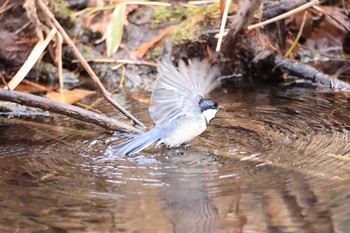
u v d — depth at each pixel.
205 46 12.16
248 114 9.57
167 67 7.62
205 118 8.27
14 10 12.20
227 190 6.66
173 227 5.77
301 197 6.43
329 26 13.45
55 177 7.15
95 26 12.50
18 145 8.34
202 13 12.48
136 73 11.91
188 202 6.31
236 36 11.71
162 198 6.49
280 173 7.14
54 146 8.28
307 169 7.25
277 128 8.87
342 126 8.91
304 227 5.73
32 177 7.16
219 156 7.78
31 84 11.67
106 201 6.44
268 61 12.18
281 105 10.08
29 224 5.91
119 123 8.77
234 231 5.67
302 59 12.98
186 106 7.84
